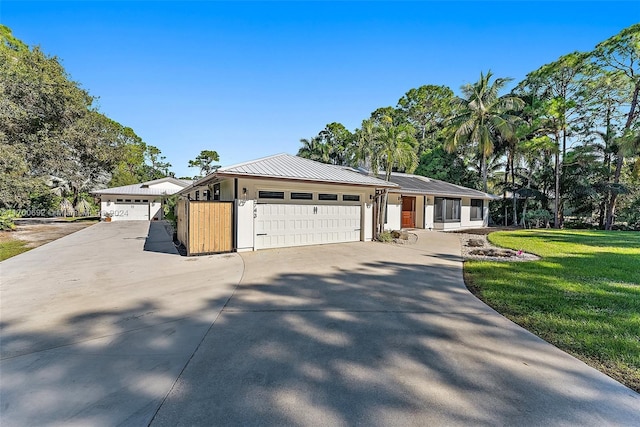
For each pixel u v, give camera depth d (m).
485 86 22.72
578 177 20.84
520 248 10.09
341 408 2.15
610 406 2.19
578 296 4.76
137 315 4.00
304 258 8.19
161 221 24.30
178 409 2.14
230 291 5.14
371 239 12.20
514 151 22.92
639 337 3.30
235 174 8.48
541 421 2.03
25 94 17.11
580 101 21.05
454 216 18.47
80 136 19.98
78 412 2.10
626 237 13.21
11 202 16.75
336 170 12.11
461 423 2.00
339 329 3.58
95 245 10.80
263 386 2.42
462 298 4.79
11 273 6.46
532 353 3.00
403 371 2.66
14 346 3.11
